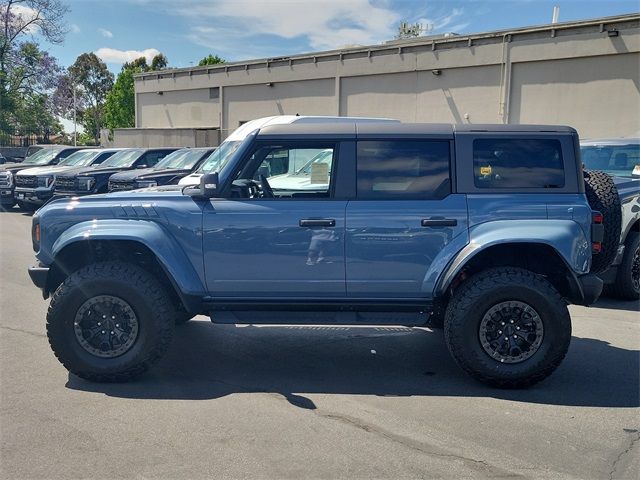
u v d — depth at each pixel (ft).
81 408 14.14
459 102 77.56
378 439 12.68
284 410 14.19
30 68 137.59
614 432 13.16
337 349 19.13
